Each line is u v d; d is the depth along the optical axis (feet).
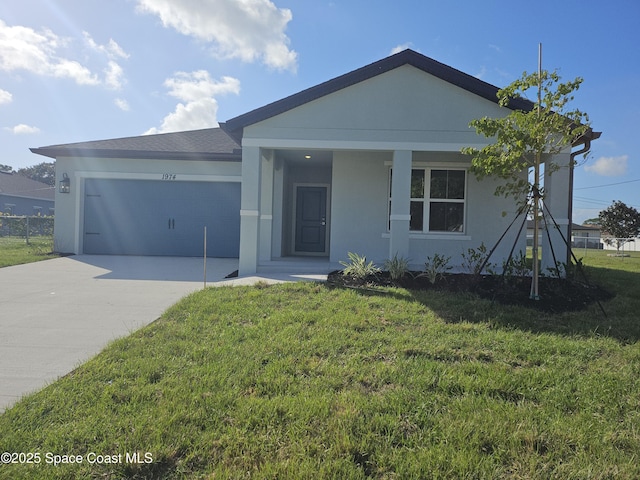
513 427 9.37
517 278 24.95
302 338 15.12
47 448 8.49
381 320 17.47
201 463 8.16
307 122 29.81
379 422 9.44
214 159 42.16
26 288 25.16
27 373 12.50
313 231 43.21
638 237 108.78
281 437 8.93
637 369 12.71
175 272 32.04
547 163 25.35
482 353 13.75
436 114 29.32
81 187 42.96
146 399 10.52
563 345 14.61
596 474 7.87
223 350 13.83
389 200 34.78
